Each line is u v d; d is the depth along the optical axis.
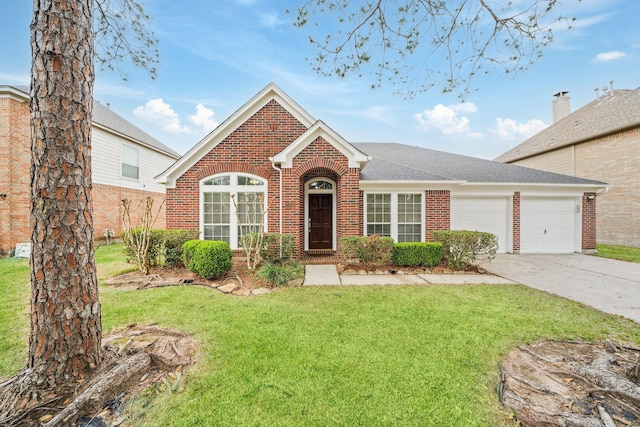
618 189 14.62
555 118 21.17
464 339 3.94
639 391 2.61
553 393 2.77
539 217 12.19
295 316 4.79
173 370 3.24
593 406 2.59
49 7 2.74
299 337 3.99
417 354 3.54
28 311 4.89
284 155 9.17
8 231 10.55
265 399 2.74
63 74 2.77
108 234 14.70
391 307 5.24
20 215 10.91
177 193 9.72
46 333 2.75
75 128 2.85
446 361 3.39
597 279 7.51
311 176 11.62
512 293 6.18
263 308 5.17
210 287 6.55
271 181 9.84
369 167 11.94
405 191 10.44
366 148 17.23
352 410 2.59
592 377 2.95
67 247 2.82
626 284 7.00
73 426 2.38
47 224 2.75
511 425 2.43
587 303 5.52
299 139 9.16
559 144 17.52
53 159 2.74
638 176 13.83
